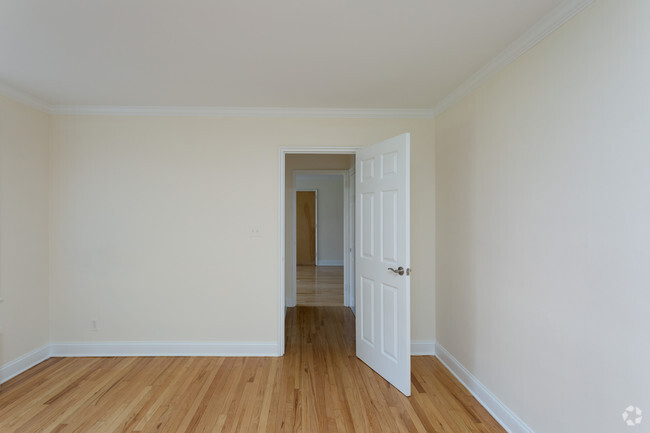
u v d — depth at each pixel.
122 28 1.96
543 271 1.92
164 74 2.62
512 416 2.19
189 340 3.45
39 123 3.25
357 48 2.22
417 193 3.51
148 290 3.43
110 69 2.53
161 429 2.23
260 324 3.47
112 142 3.41
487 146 2.51
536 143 1.97
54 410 2.43
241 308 3.47
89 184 3.40
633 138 1.39
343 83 2.81
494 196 2.41
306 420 2.35
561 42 1.79
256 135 3.48
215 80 2.74
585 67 1.63
